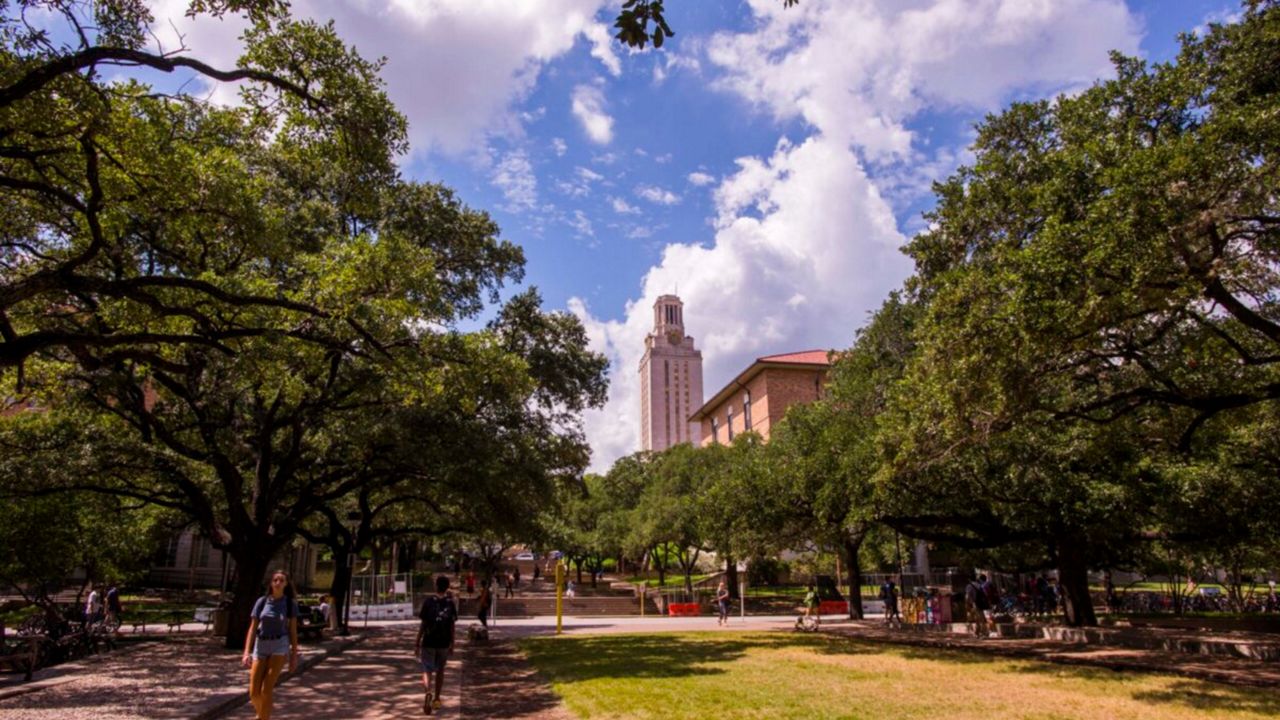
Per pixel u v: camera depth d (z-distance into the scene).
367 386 17.55
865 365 25.05
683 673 14.88
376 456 20.53
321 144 11.78
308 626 21.19
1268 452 16.88
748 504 24.48
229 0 9.74
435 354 14.99
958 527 22.58
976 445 16.14
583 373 24.53
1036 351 11.77
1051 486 18.36
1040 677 13.49
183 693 11.63
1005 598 33.38
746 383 63.94
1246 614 31.91
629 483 64.06
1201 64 12.36
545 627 30.81
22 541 19.45
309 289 14.13
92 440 17.38
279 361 14.51
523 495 21.62
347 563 25.97
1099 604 38.31
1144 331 13.49
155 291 12.73
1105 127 12.87
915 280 18.91
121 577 24.25
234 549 19.11
